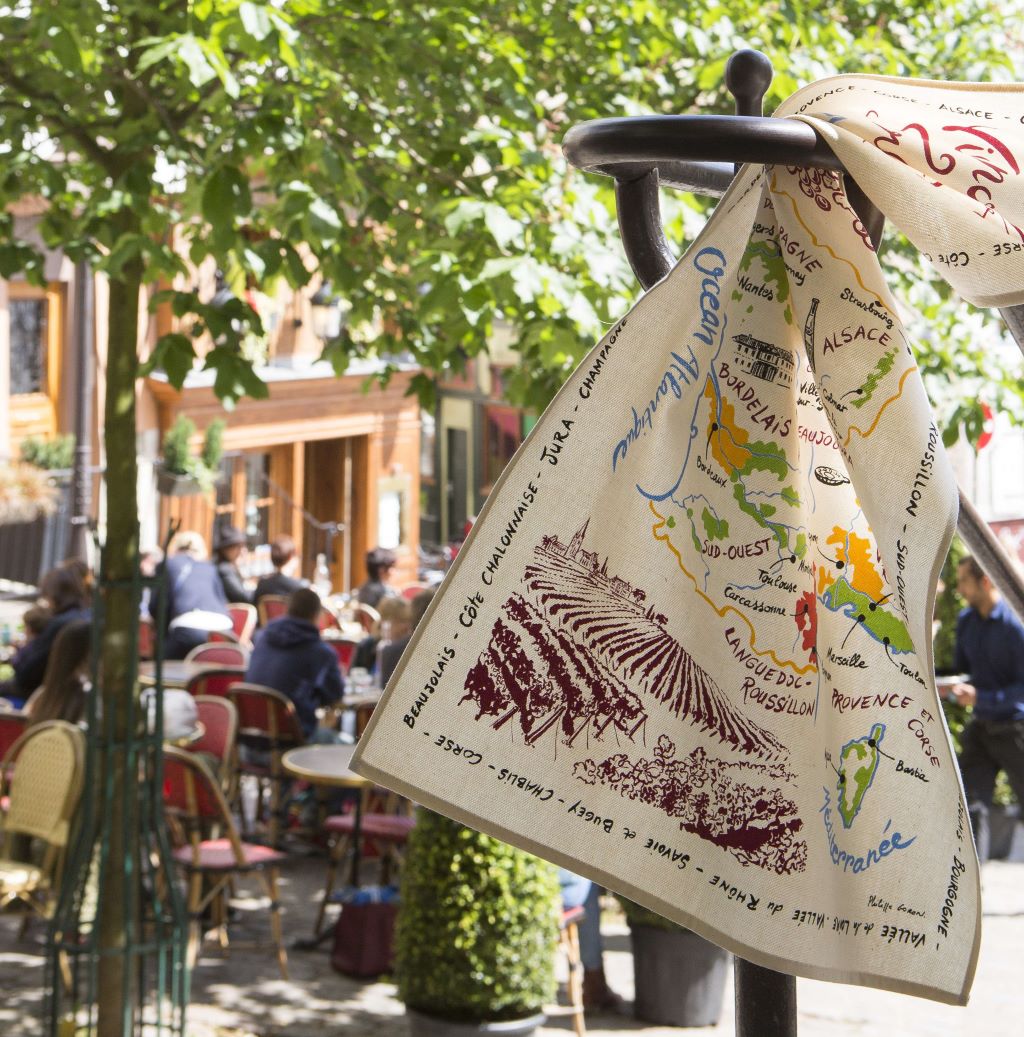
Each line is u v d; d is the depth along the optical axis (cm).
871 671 96
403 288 563
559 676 96
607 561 96
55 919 484
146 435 1891
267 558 2161
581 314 398
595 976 629
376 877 837
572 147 97
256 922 745
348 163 424
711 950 605
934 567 87
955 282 93
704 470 98
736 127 91
